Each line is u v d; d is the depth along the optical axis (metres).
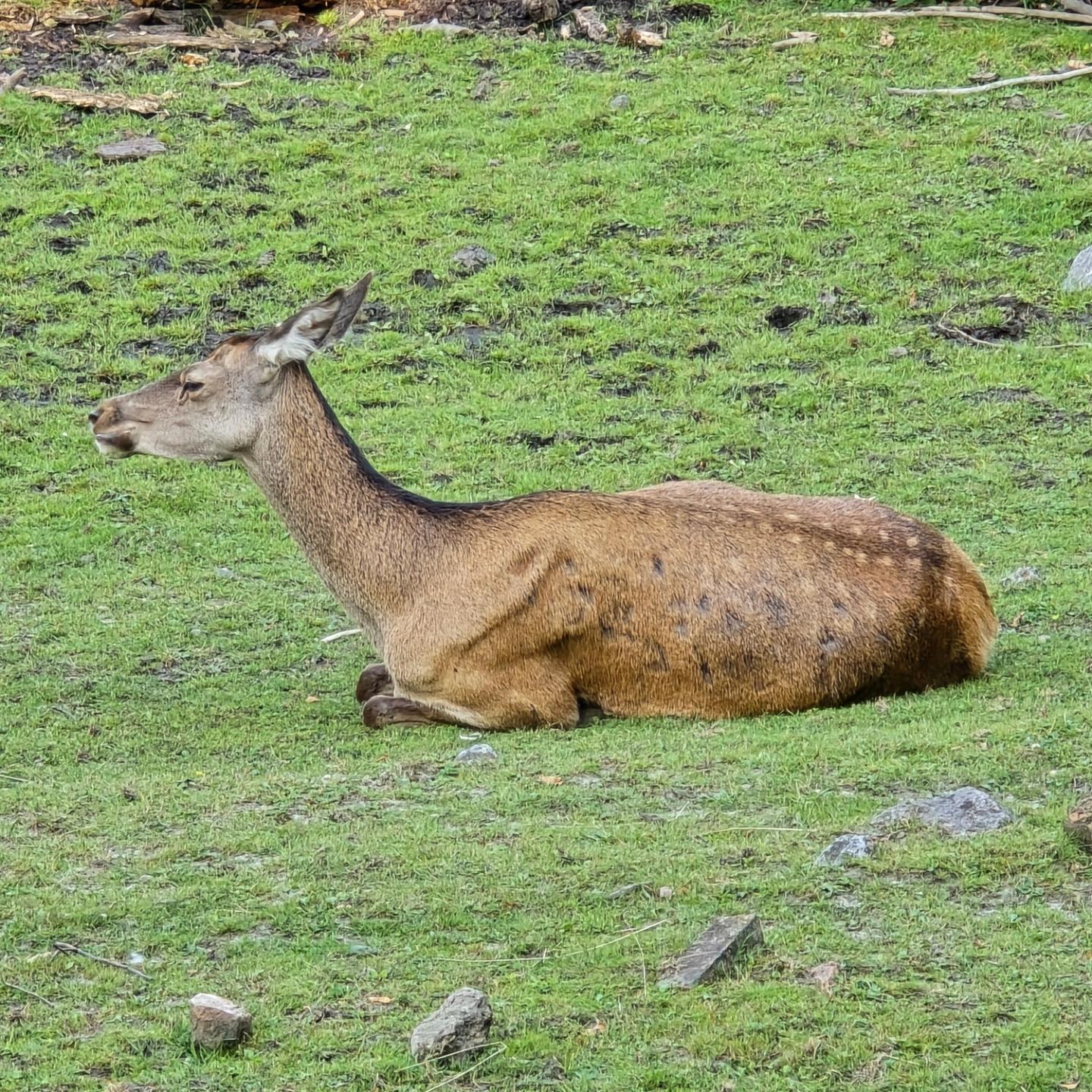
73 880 21.16
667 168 52.12
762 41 58.69
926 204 49.78
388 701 27.66
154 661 31.69
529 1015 17.58
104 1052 17.33
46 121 54.56
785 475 39.28
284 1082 16.78
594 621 26.72
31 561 36.69
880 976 17.97
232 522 38.47
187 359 44.94
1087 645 28.78
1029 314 45.19
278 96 56.56
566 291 47.38
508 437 41.53
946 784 22.25
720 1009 17.48
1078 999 17.42
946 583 27.06
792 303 46.12
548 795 23.08
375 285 47.69
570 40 59.38
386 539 27.50
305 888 20.39
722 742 24.94
